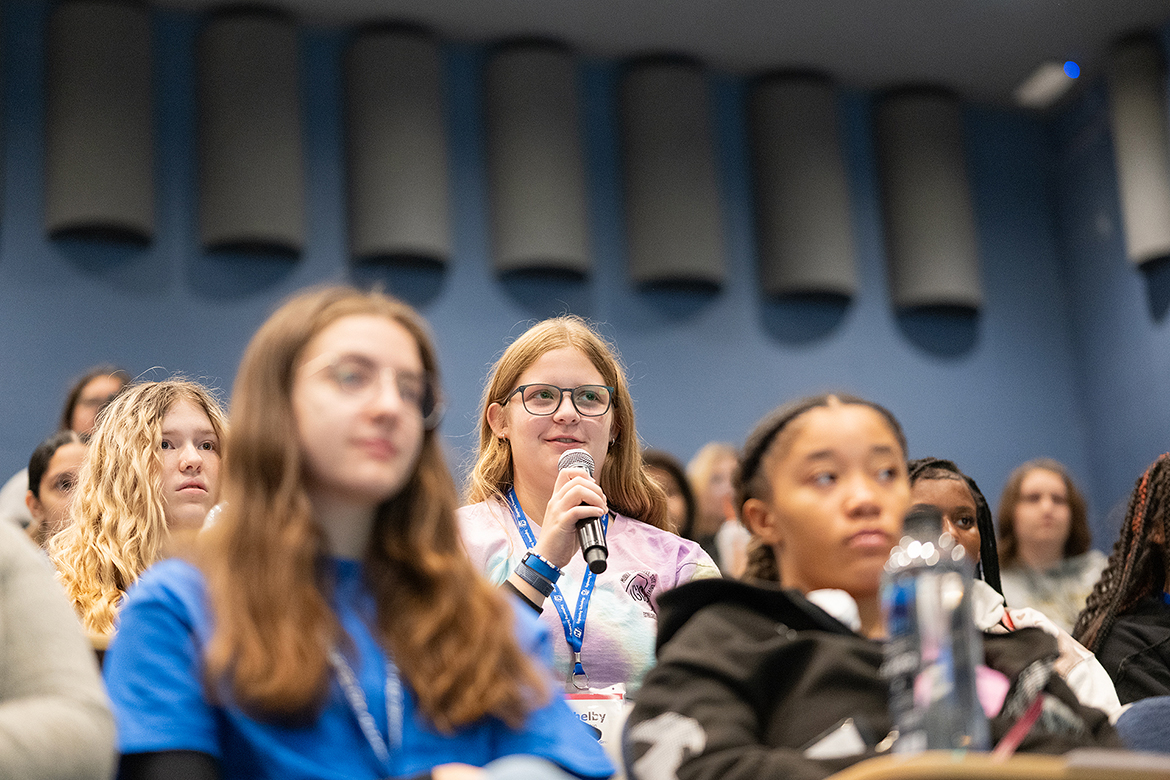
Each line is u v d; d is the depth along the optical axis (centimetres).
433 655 174
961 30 751
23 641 164
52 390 623
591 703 236
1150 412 742
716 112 772
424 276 694
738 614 189
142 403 291
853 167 784
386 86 690
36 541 352
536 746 176
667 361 725
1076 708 190
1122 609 302
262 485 169
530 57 717
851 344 756
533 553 239
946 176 770
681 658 178
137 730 155
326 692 162
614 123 755
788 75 768
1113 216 776
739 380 733
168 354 644
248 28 670
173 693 158
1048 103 819
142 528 277
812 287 735
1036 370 788
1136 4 731
